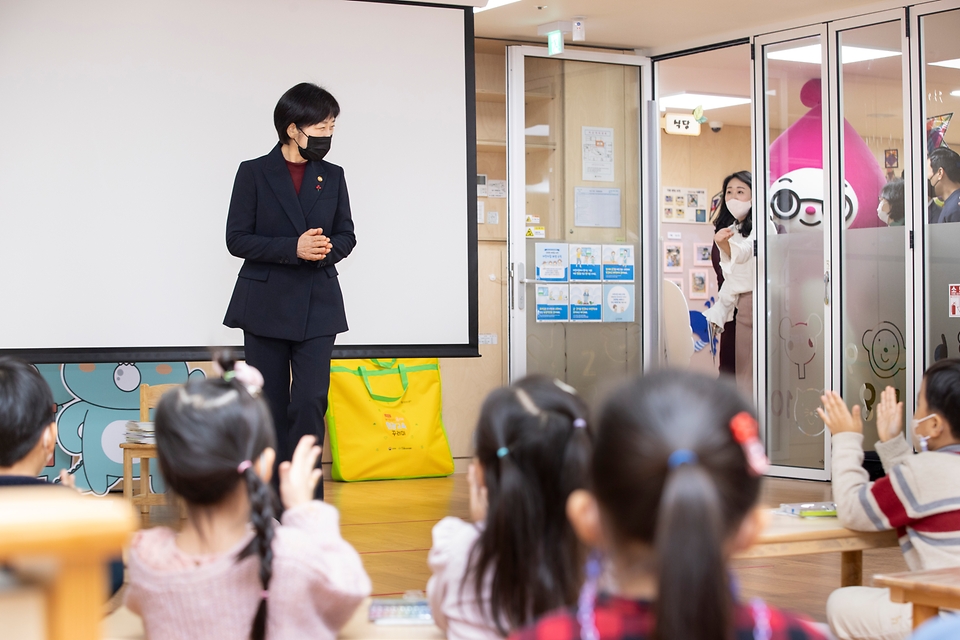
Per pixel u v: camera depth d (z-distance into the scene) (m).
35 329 4.11
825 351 5.43
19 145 4.09
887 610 1.97
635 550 0.76
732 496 0.73
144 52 4.21
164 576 1.21
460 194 4.59
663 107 7.30
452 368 6.01
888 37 5.22
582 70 5.86
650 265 5.95
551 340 5.79
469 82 4.61
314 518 1.35
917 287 5.13
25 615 0.42
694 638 0.64
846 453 2.07
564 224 5.82
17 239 4.09
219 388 1.30
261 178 3.25
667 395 0.77
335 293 3.29
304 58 4.40
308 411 3.22
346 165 4.45
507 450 1.26
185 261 4.27
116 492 4.77
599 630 0.73
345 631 1.42
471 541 1.33
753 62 5.63
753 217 5.70
